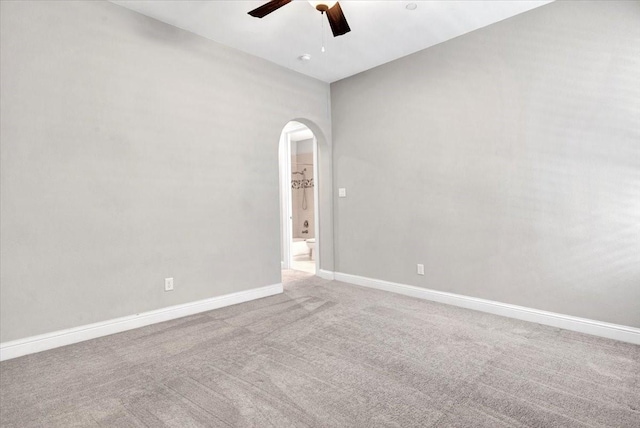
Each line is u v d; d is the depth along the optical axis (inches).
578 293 103.7
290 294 150.3
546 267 109.7
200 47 126.0
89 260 101.3
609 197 97.5
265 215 147.3
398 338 100.3
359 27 120.2
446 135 132.6
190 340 100.1
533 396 69.7
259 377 78.2
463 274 129.9
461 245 130.0
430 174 138.2
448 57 130.7
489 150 121.2
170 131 118.3
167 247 117.7
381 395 70.6
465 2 105.5
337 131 174.1
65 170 96.9
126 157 108.3
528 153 112.2
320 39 129.2
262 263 146.2
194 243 124.6
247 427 60.6
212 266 129.7
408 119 144.5
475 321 114.2
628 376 76.9
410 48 137.6
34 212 92.0
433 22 117.5
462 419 62.6
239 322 114.9
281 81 153.0
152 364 85.0
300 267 215.2
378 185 156.9
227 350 93.0
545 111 108.3
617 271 96.7
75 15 98.5
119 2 105.0
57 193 95.6
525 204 113.5
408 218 146.3
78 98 99.1
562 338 98.7
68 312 97.6
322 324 112.6
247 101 140.4
